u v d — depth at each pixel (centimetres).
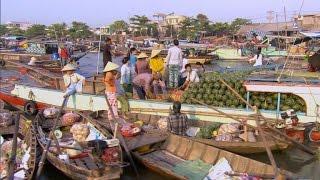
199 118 1210
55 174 939
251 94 1191
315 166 966
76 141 985
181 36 8262
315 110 1114
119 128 1038
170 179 873
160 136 1043
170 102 1244
